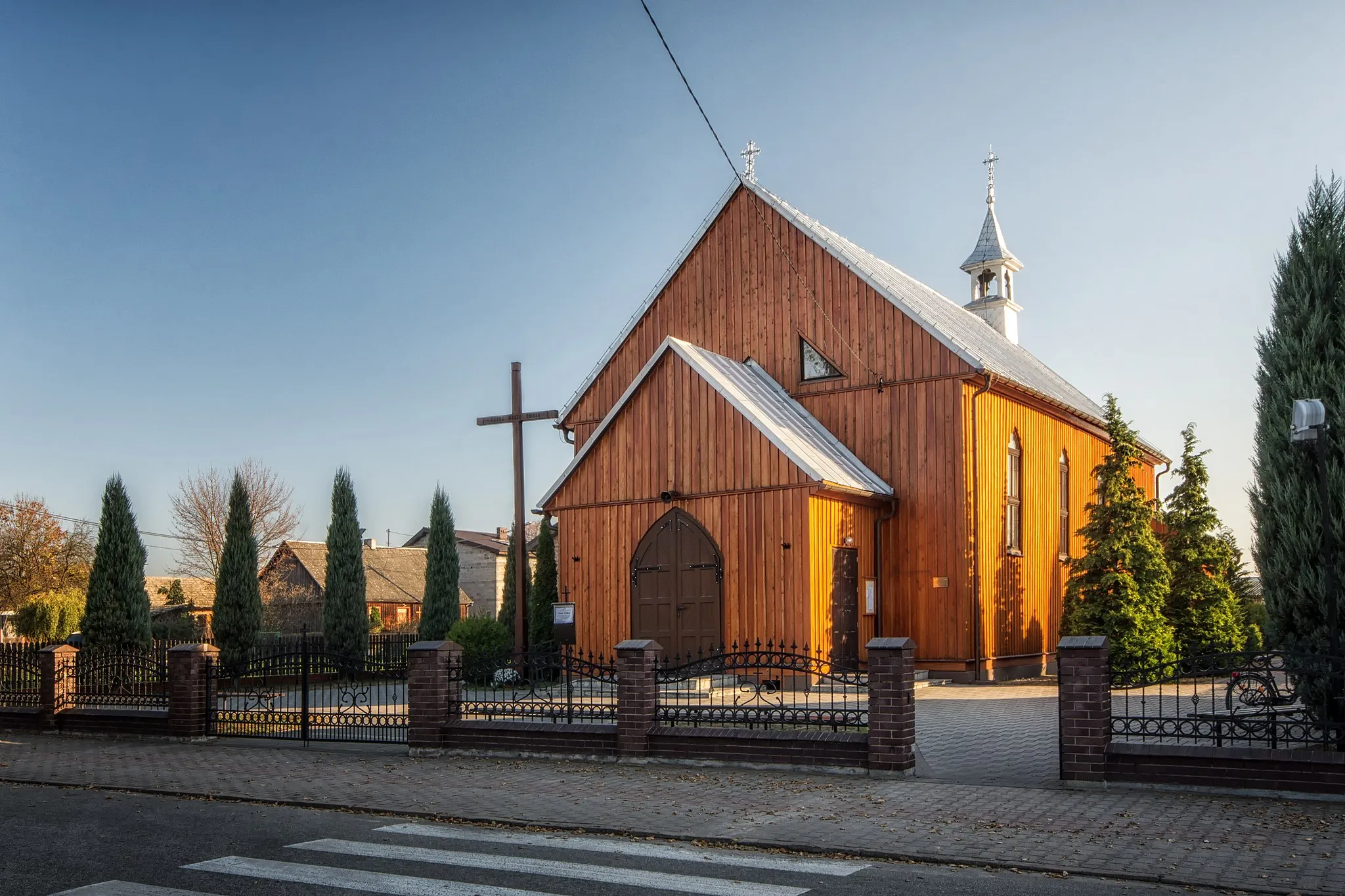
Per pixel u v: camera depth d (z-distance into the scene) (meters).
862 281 27.61
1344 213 13.54
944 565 25.92
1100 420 33.50
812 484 22.88
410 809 12.07
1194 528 27.72
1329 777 11.30
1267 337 13.88
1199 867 9.09
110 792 13.93
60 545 46.06
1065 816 11.02
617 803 12.16
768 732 14.11
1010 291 41.78
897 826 10.74
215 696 19.05
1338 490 12.82
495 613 75.25
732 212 29.81
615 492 25.31
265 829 11.25
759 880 8.96
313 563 60.84
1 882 9.13
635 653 14.98
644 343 30.72
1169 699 19.48
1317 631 12.91
